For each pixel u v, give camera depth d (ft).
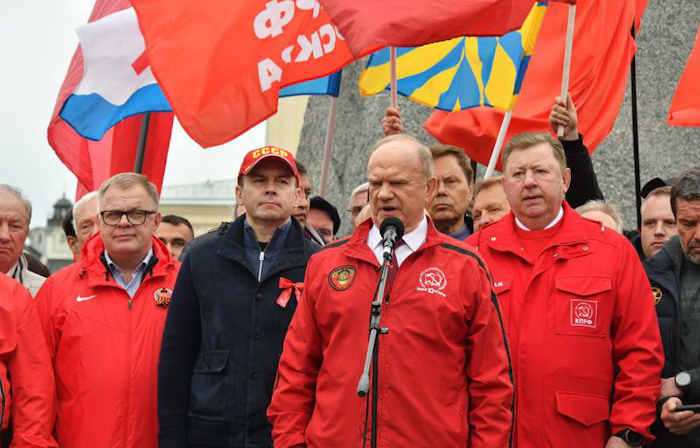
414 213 15.15
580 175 19.94
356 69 31.65
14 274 20.54
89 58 22.88
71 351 17.74
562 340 15.62
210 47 19.90
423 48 23.66
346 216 30.45
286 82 20.11
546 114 24.13
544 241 16.40
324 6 18.33
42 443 16.98
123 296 18.16
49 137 25.50
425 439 14.29
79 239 21.29
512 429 14.69
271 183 17.51
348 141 31.53
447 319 14.65
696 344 16.42
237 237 17.52
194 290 17.29
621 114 29.68
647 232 20.06
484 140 24.67
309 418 15.19
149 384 17.70
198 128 19.74
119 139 25.90
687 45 30.14
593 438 15.48
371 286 14.88
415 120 29.89
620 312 15.80
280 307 17.03
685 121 22.21
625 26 24.23
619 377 15.74
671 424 15.57
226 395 16.69
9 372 17.34
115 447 17.37
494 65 23.03
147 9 20.06
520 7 17.81
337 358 14.73
